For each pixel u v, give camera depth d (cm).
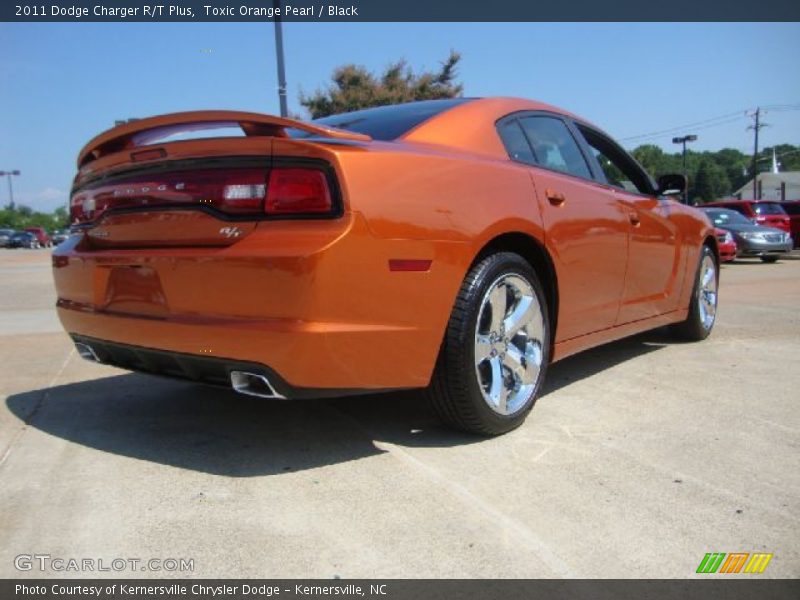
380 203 241
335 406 350
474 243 271
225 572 195
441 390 280
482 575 193
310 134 252
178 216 256
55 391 387
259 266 231
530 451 284
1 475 262
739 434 304
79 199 312
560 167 357
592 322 362
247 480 256
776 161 7919
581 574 194
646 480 254
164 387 395
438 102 344
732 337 536
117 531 218
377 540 212
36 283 1276
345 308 234
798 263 1544
